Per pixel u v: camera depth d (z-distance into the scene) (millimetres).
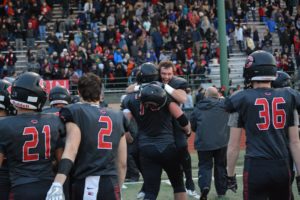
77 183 8656
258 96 9227
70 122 8664
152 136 11414
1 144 8531
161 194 17328
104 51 42594
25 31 45719
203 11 47875
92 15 46875
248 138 9250
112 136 8805
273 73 9344
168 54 44281
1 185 8750
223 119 16094
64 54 39625
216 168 16500
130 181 19781
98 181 8602
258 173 9016
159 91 11102
